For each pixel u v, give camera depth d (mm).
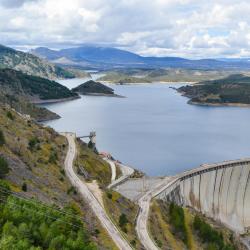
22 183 163625
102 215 176750
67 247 117125
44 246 116312
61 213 139875
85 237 138625
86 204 184625
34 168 197125
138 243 168875
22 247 104938
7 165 161125
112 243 154500
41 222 124125
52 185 187125
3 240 104250
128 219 194125
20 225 114250
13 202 127938
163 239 189750
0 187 139750
